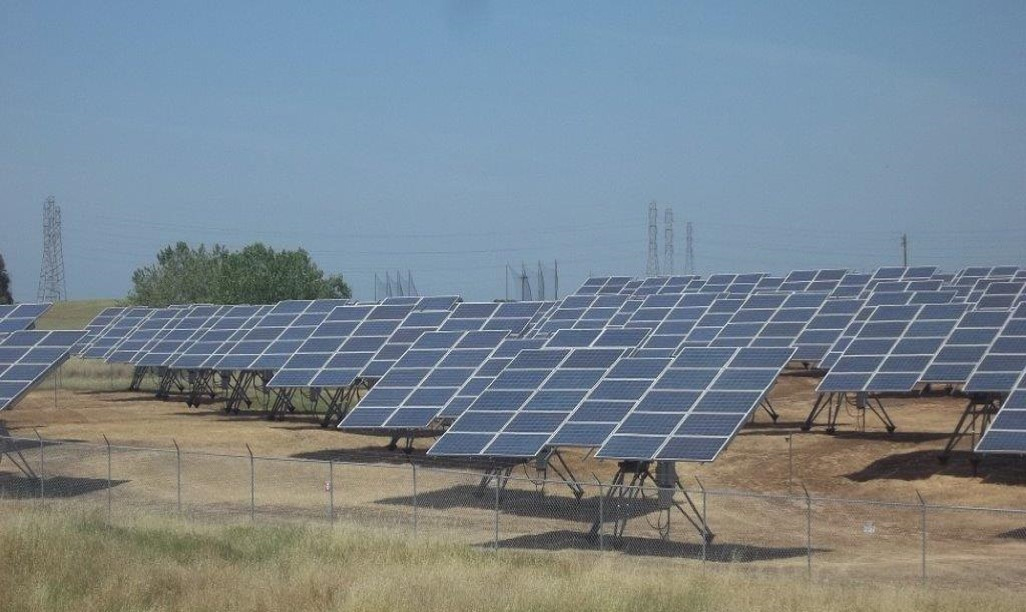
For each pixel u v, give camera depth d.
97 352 89.62
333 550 30.23
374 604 23.11
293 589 24.62
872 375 51.19
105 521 34.66
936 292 67.69
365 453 52.84
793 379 80.38
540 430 36.19
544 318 84.06
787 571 30.77
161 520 35.25
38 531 29.66
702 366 36.47
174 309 93.31
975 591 27.73
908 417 61.41
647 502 41.81
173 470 47.38
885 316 54.72
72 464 48.66
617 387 37.19
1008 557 33.31
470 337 50.91
